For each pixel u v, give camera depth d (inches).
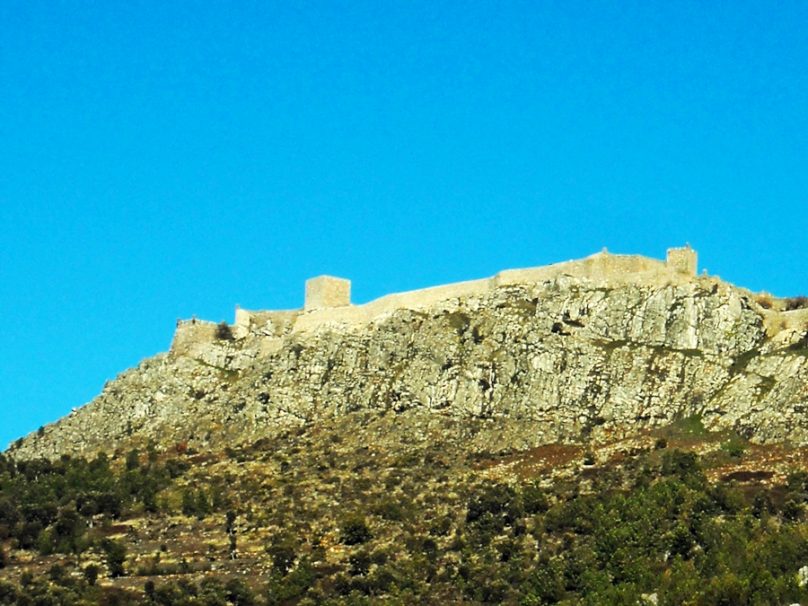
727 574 7313.0
